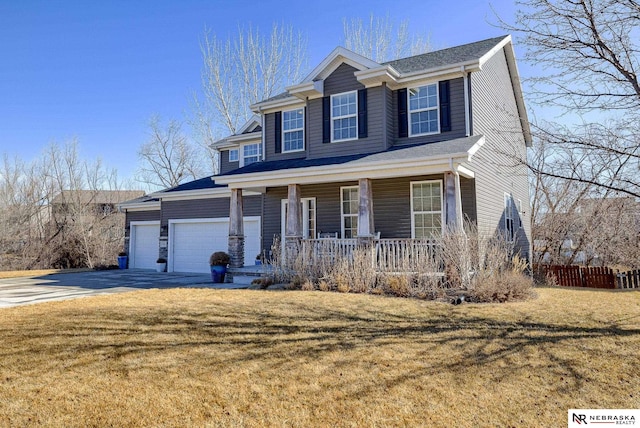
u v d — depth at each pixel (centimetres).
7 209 2459
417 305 792
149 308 775
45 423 352
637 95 607
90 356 509
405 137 1284
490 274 910
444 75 1228
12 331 619
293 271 1125
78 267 2322
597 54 629
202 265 1752
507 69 1611
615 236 1427
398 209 1264
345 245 1108
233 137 1928
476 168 1189
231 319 684
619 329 616
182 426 348
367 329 622
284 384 430
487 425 349
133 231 2055
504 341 556
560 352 512
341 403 388
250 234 1628
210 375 452
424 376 446
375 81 1285
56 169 2720
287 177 1198
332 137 1369
